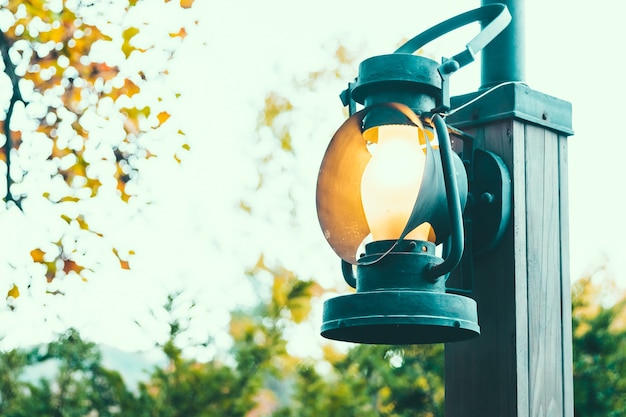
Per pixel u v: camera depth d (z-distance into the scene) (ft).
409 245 8.02
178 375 20.88
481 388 8.88
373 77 8.28
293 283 22.35
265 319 21.97
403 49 8.87
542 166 9.24
